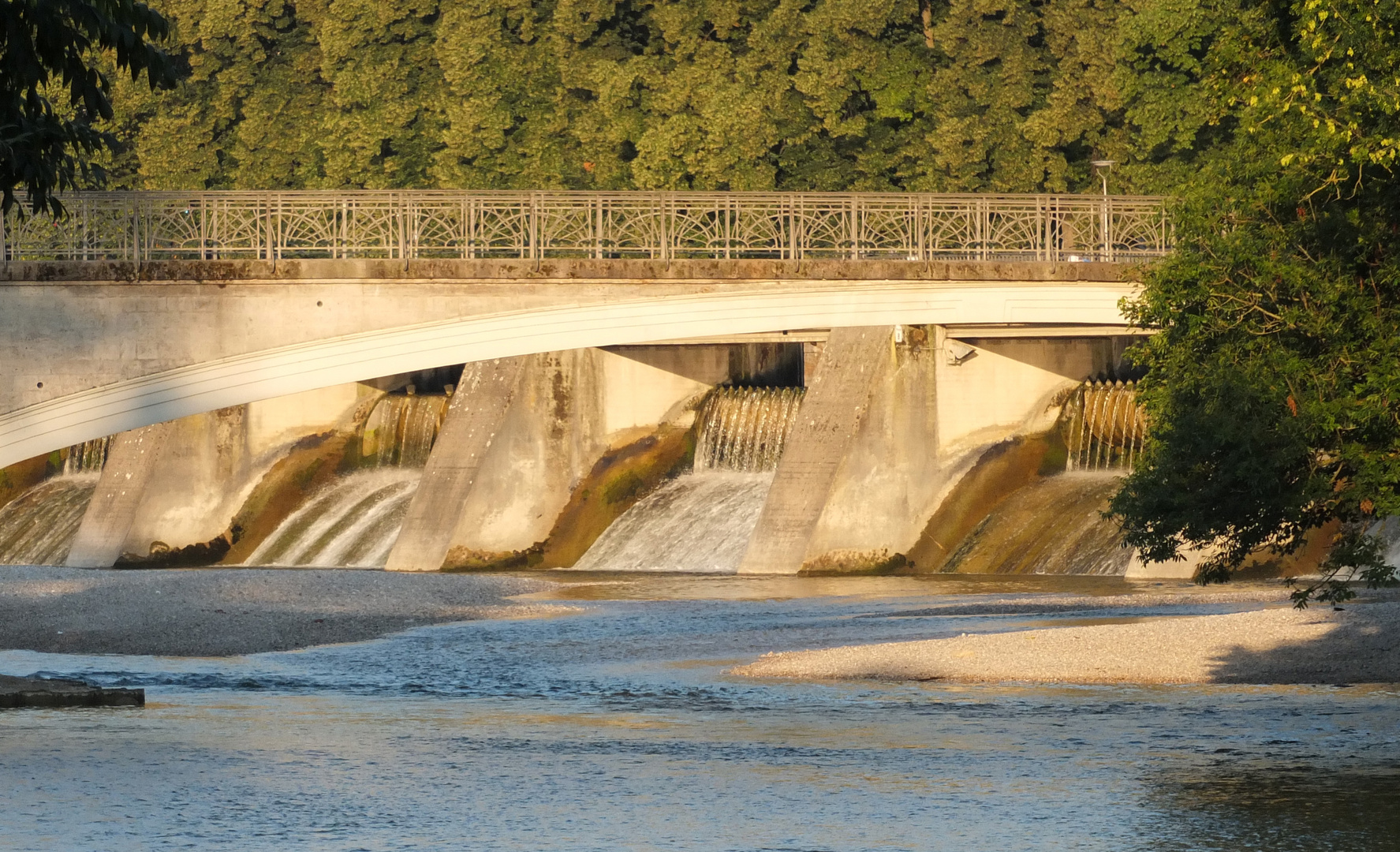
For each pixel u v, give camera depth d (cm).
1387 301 11506
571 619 18138
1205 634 13675
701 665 14225
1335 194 11438
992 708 11194
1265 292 11869
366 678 13738
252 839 7419
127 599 18650
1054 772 8875
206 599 18688
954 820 7744
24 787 8569
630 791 8494
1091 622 16450
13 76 8631
